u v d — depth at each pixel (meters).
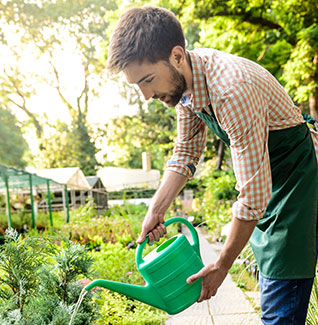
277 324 1.26
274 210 1.28
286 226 1.23
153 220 1.44
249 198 1.14
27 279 1.37
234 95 1.12
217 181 8.26
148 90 1.19
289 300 1.24
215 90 1.16
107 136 23.97
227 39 7.12
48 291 1.38
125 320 2.15
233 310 2.63
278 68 7.27
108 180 18.06
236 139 1.14
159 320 2.35
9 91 20.58
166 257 1.21
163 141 21.52
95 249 4.91
